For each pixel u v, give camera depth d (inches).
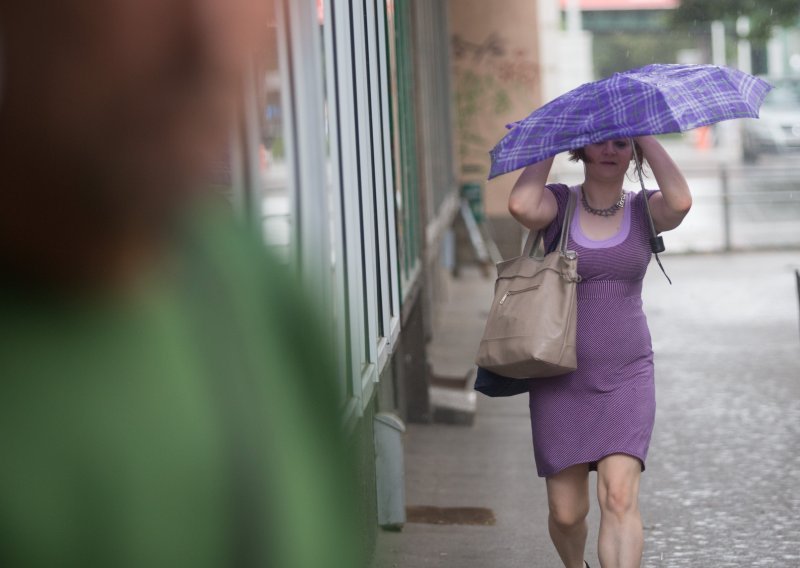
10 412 89.1
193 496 93.2
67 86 91.9
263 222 105.0
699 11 3090.6
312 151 358.9
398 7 875.4
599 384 436.8
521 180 444.8
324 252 363.9
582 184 455.2
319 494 101.0
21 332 90.0
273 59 303.7
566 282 431.8
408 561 571.2
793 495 682.8
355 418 388.8
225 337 96.9
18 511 88.7
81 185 92.2
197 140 95.8
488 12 1871.3
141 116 93.6
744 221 2314.2
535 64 1873.8
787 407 910.4
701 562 579.8
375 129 562.3
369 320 504.1
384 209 577.3
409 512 653.9
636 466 437.7
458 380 924.0
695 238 2122.3
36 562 88.9
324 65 422.9
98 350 91.3
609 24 5541.3
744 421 869.8
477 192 1814.7
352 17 502.0
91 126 92.4
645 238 443.8
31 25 91.7
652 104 439.8
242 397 96.5
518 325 429.4
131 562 91.1
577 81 4606.3
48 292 91.2
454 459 773.3
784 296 1491.1
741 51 4940.9
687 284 1628.9
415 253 920.3
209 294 97.0
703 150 4788.4
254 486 96.3
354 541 108.7
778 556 585.3
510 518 644.7
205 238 98.1
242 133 172.6
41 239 91.4
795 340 1196.5
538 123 447.5
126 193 93.5
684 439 823.7
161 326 93.7
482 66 1878.7
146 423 92.0
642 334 444.8
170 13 93.6
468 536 612.7
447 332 1236.5
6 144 91.8
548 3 2049.7
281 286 102.3
